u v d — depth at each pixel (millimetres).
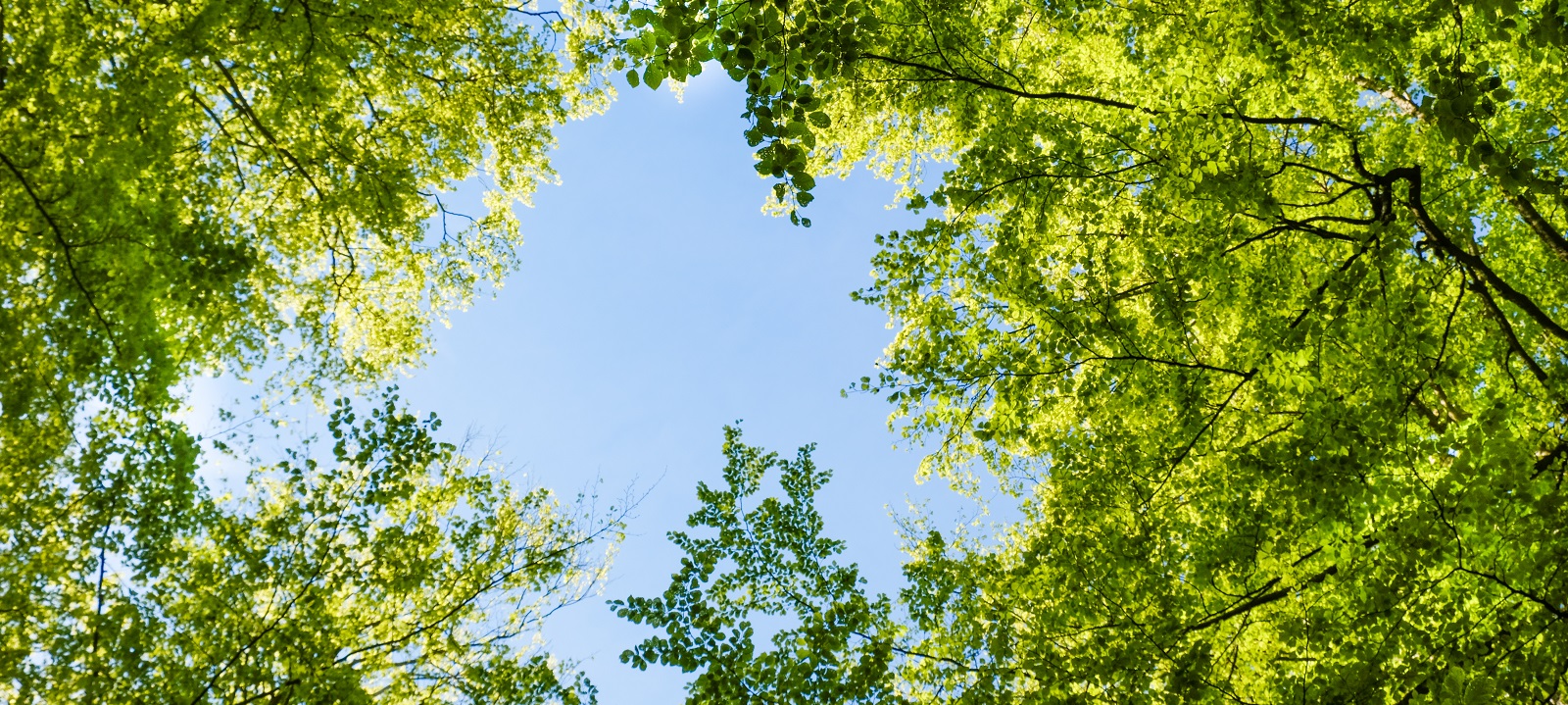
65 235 5711
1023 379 7633
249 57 7785
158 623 6273
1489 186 7953
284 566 7027
